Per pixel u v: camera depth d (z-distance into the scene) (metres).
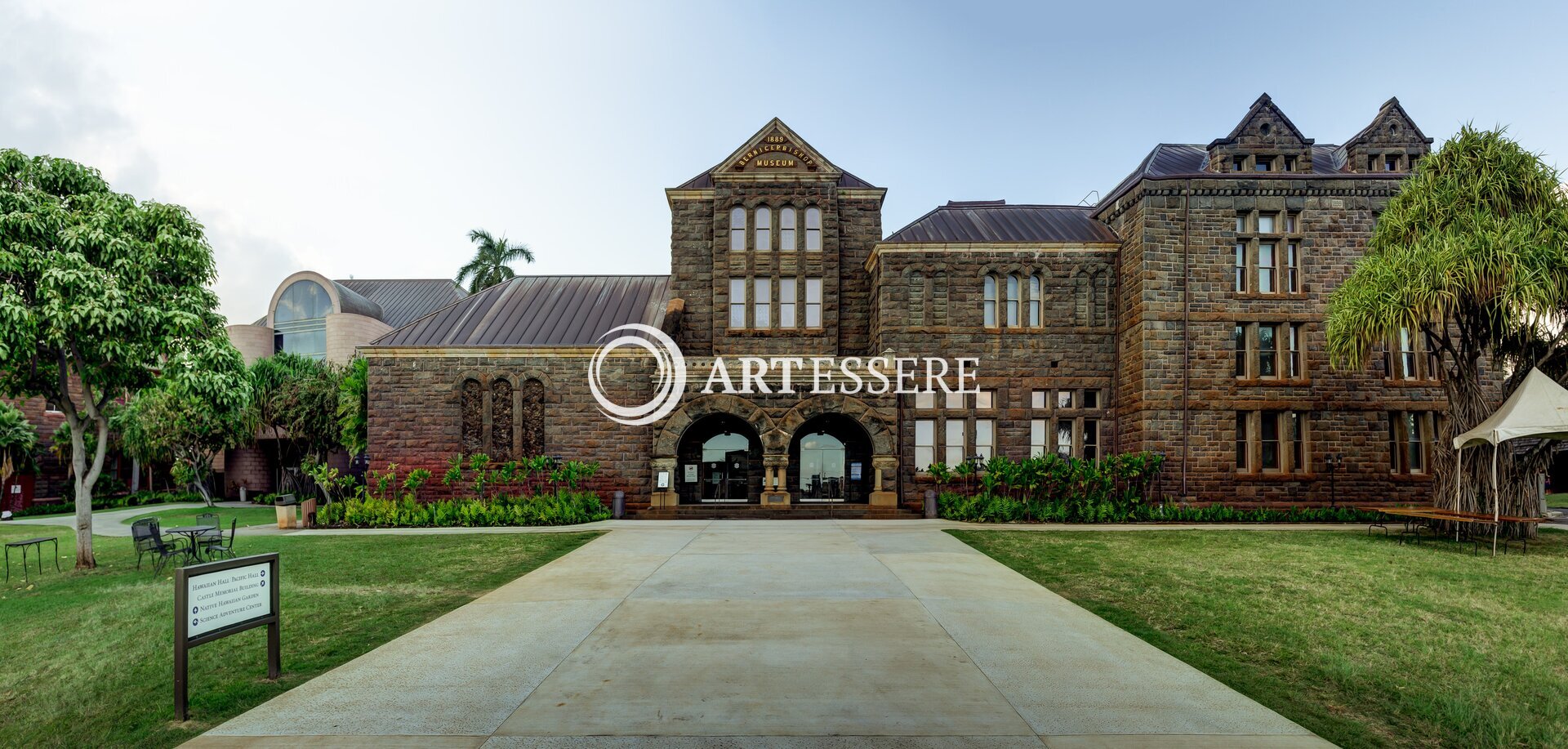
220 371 16.25
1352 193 24.80
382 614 10.62
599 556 15.52
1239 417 24.98
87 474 15.97
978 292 26.61
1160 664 8.12
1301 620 10.33
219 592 7.11
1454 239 17.95
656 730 6.18
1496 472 16.72
